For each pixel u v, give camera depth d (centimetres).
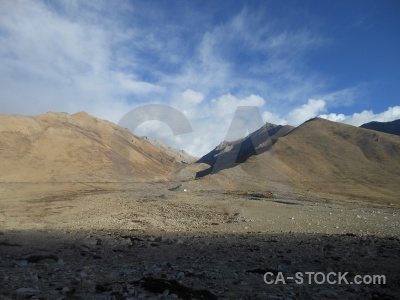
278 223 1969
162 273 755
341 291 643
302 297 604
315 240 1294
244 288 656
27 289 604
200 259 929
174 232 1566
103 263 880
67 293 596
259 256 968
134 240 1262
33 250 1042
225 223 1978
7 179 5672
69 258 943
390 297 605
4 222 1959
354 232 1612
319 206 3238
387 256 955
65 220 2064
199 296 600
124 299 570
